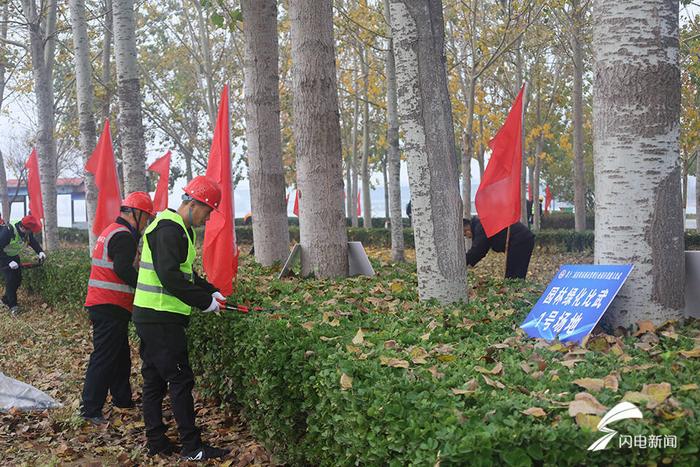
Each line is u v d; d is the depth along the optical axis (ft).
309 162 28.55
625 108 15.96
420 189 19.85
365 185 96.63
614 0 16.03
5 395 22.41
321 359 13.70
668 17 15.92
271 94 33.71
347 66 99.25
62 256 48.88
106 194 35.99
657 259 15.84
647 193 15.88
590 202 152.87
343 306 19.31
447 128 19.76
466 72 76.95
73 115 101.24
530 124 90.58
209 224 23.62
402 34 19.65
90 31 75.56
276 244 33.73
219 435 19.99
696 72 64.64
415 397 10.95
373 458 11.09
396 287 22.53
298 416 15.44
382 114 121.80
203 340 21.86
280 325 16.39
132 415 22.44
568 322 15.51
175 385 18.20
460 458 9.30
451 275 19.70
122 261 21.09
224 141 24.07
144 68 104.01
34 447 19.43
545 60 86.17
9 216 94.07
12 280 44.45
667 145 15.93
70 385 25.25
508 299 20.15
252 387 17.63
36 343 33.96
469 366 12.45
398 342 14.56
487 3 73.51
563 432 9.35
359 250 28.66
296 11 28.40
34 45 60.59
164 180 35.06
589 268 16.38
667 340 13.97
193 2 88.43
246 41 33.63
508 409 10.14
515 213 24.14
